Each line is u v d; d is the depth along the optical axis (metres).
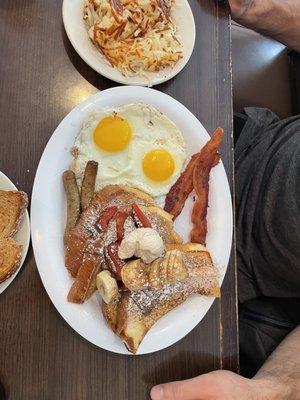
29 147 0.33
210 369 0.34
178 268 0.30
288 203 0.40
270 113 0.49
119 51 0.35
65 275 0.31
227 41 0.41
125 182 0.35
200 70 0.40
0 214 0.29
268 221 0.41
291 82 0.55
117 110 0.34
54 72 0.35
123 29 0.35
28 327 0.30
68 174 0.32
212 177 0.37
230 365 0.35
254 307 0.44
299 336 0.39
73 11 0.35
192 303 0.33
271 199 0.42
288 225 0.40
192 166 0.36
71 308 0.30
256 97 0.53
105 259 0.31
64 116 0.35
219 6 0.42
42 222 0.31
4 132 0.33
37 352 0.30
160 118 0.36
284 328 0.42
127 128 0.34
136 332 0.30
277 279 0.42
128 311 0.30
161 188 0.36
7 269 0.28
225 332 0.35
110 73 0.35
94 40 0.35
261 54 0.54
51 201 0.32
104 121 0.34
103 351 0.31
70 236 0.31
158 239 0.30
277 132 0.46
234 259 0.37
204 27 0.41
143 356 0.32
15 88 0.34
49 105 0.34
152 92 0.36
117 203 0.33
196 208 0.36
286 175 0.41
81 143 0.34
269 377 0.35
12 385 0.29
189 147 0.37
